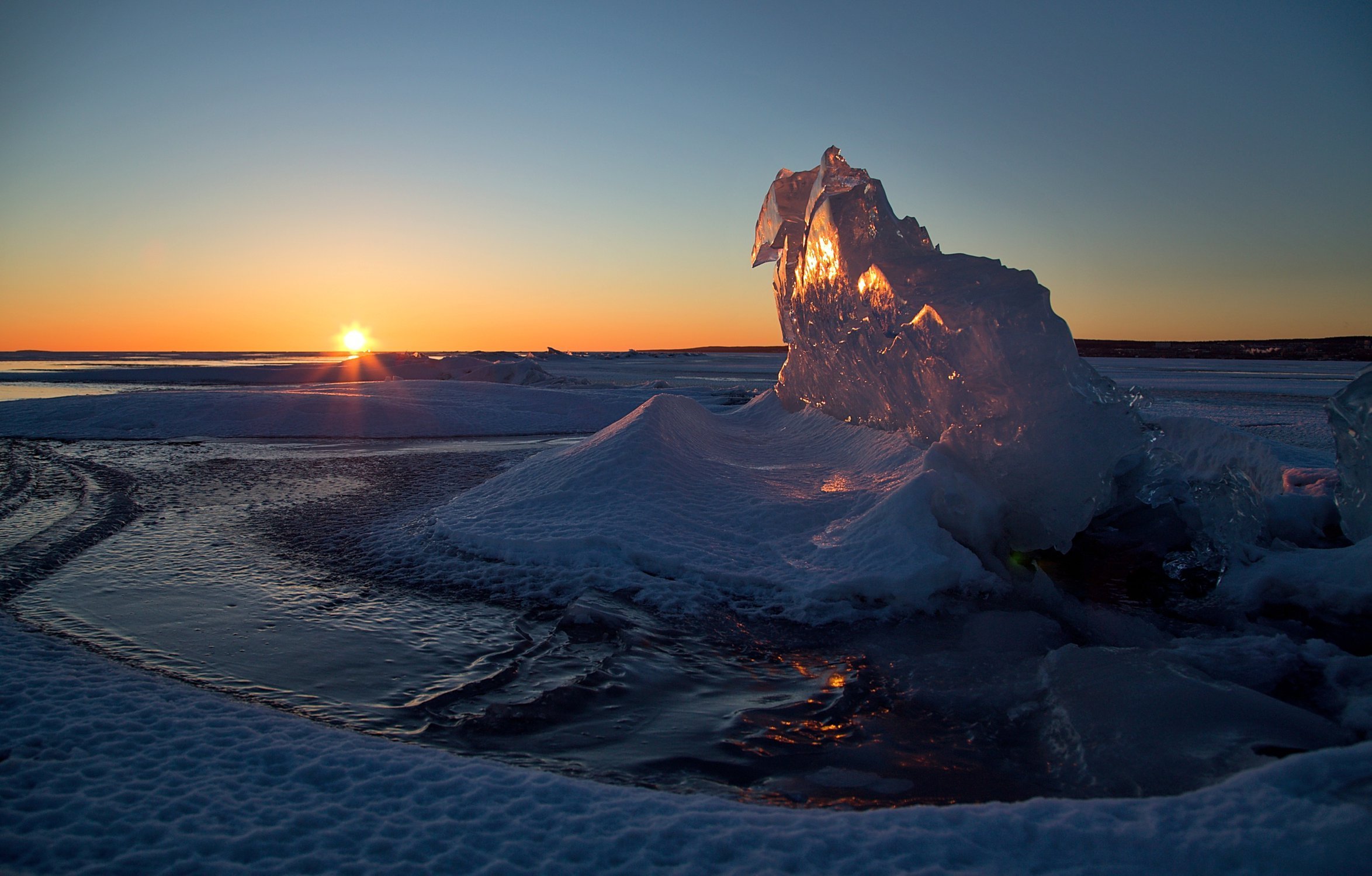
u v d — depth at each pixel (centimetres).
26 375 5334
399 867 291
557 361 10700
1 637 573
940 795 401
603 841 309
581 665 576
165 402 2428
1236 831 288
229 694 514
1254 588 683
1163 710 447
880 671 567
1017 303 762
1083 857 285
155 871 289
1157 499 896
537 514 924
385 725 476
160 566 826
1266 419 2294
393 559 857
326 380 4662
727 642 625
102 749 395
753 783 415
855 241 1173
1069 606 697
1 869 288
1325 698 489
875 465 1014
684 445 1127
